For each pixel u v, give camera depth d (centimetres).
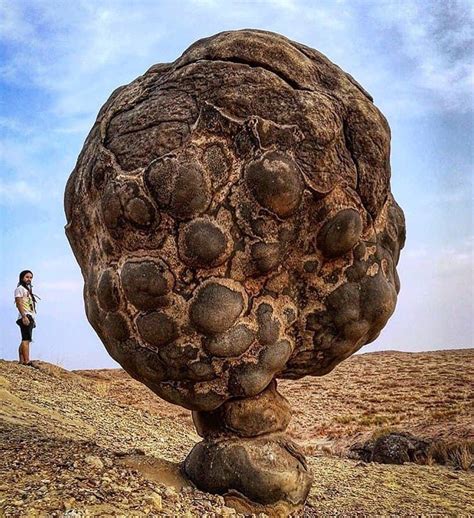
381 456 991
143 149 336
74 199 380
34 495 292
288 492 354
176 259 328
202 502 337
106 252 347
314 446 1319
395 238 392
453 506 546
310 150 341
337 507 480
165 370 340
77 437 558
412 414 1616
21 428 498
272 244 334
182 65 359
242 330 335
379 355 3656
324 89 362
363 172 361
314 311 359
